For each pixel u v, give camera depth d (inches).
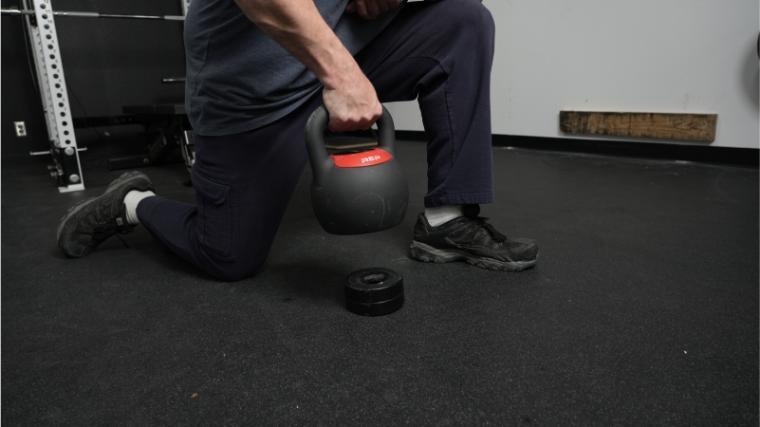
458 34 35.1
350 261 43.1
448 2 35.0
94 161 120.4
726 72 85.2
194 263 39.8
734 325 29.8
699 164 88.6
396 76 37.8
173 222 40.9
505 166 93.9
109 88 124.3
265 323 31.8
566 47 106.2
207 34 31.5
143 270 42.7
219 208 35.9
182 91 133.2
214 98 33.0
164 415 22.9
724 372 24.9
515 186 74.9
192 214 40.7
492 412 22.3
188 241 39.4
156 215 42.4
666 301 33.5
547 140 114.0
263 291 37.0
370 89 26.5
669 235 48.5
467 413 22.3
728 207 58.7
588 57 103.0
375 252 45.3
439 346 28.2
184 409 23.3
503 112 121.9
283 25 24.0
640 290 35.4
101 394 24.7
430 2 35.2
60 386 25.5
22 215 67.0
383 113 28.4
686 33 88.7
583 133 105.7
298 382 25.1
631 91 98.0
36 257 47.3
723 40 84.7
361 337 29.6
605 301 33.7
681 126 91.0
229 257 37.2
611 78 100.4
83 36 119.3
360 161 27.1
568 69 106.9
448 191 37.8
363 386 24.6
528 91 115.3
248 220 36.1
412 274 39.4
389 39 36.5
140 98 128.3
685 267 39.8
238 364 27.0
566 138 110.1
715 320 30.6
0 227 60.2
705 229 50.2
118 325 32.3
